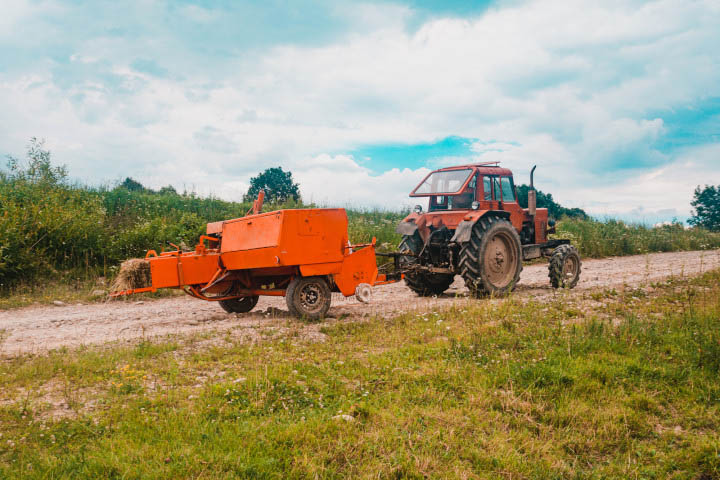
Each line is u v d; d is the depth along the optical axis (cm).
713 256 1795
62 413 343
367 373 432
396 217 1916
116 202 1514
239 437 301
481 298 855
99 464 263
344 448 297
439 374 430
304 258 666
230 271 730
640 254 2034
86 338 592
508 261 906
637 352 498
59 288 991
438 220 916
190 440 297
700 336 539
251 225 691
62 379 414
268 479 260
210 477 256
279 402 362
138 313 785
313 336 571
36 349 530
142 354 482
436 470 283
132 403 354
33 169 1338
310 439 304
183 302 927
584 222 2289
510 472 289
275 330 593
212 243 800
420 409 361
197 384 406
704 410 382
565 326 604
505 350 504
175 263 687
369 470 277
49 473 254
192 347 521
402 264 895
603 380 434
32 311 826
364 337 561
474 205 881
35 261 1038
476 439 323
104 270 1102
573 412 369
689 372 446
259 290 723
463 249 848
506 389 407
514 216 978
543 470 293
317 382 407
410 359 478
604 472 301
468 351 498
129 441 294
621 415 367
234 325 643
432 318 656
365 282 750
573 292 880
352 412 346
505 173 971
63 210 1192
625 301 771
